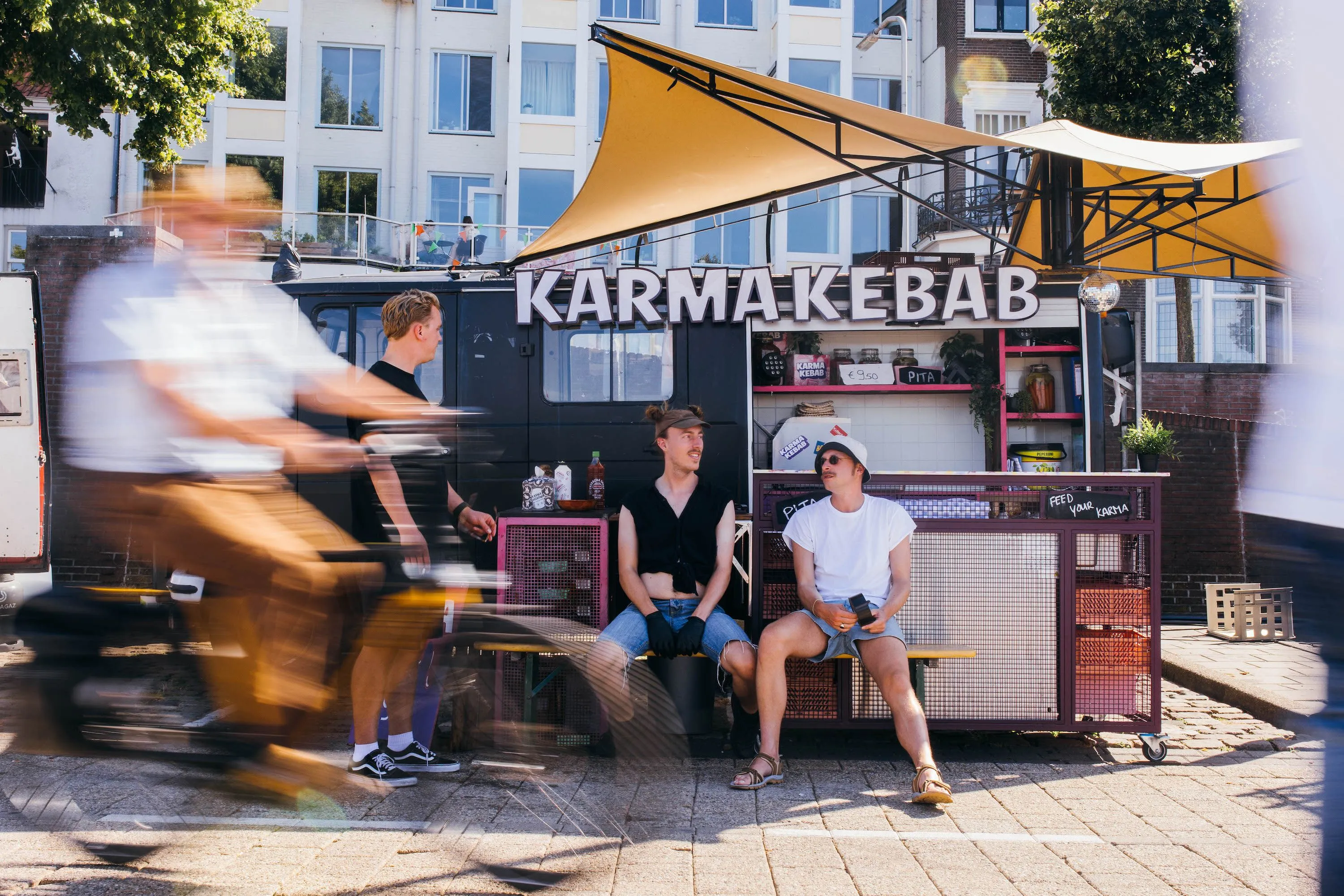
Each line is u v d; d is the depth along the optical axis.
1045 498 5.19
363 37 23.36
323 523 3.70
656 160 6.96
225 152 22.39
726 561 5.05
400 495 3.90
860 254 22.19
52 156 20.56
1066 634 5.14
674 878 3.30
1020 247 8.34
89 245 11.23
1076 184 6.58
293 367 3.75
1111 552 5.20
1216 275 8.31
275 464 3.61
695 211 7.95
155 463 3.49
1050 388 7.19
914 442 7.26
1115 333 7.15
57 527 7.59
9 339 7.49
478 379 7.18
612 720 3.60
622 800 3.54
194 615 3.53
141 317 3.53
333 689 3.74
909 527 4.81
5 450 7.47
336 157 23.25
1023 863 3.51
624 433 7.08
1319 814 2.56
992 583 5.20
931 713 5.17
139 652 3.57
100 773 4.05
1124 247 7.67
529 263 8.55
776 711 4.63
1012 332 7.20
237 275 3.62
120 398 3.55
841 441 4.92
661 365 7.11
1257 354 15.20
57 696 3.57
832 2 23.22
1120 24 12.03
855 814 4.11
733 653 4.78
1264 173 6.61
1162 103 12.12
